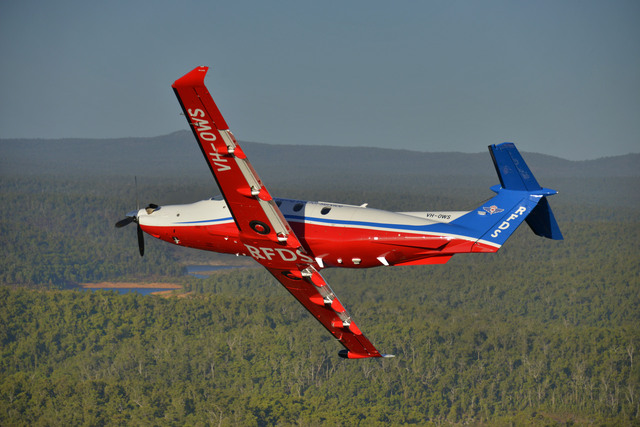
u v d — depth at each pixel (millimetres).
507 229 62188
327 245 62531
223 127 48406
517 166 63500
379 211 62875
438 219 63500
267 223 55750
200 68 45656
